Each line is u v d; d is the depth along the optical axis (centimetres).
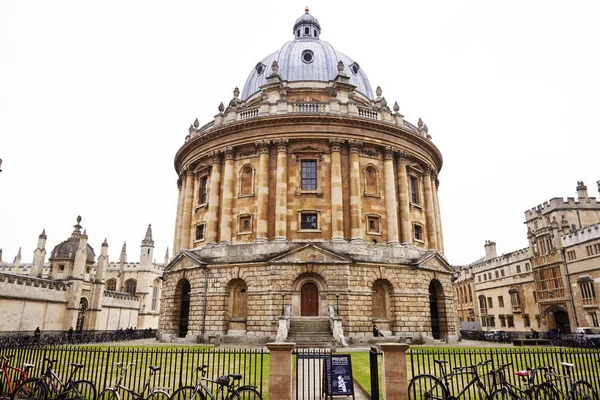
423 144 4212
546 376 1309
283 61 4784
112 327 6019
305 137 3700
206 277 3516
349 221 3569
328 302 3209
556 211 6038
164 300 3906
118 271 7656
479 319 7631
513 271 6681
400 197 3850
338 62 4650
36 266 5344
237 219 3697
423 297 3516
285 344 1208
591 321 4978
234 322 3353
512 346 3312
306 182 3716
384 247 3531
